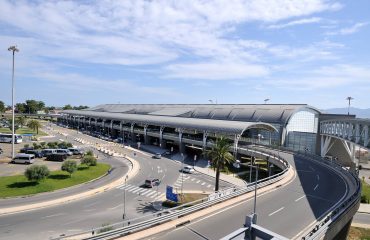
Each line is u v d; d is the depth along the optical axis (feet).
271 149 271.69
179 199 157.69
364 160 300.40
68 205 145.38
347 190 133.69
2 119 634.84
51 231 113.91
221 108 391.65
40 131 508.12
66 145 303.07
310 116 315.58
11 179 180.34
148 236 78.38
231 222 90.53
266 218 96.12
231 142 265.34
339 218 95.09
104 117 488.02
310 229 87.92
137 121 385.91
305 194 125.80
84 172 211.20
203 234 81.15
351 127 184.14
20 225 118.32
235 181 206.80
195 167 246.68
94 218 129.59
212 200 107.24
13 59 246.06
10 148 308.19
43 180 180.75
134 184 189.16
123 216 130.82
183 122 312.29
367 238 128.77
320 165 199.82
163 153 310.65
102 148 334.03
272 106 339.57
